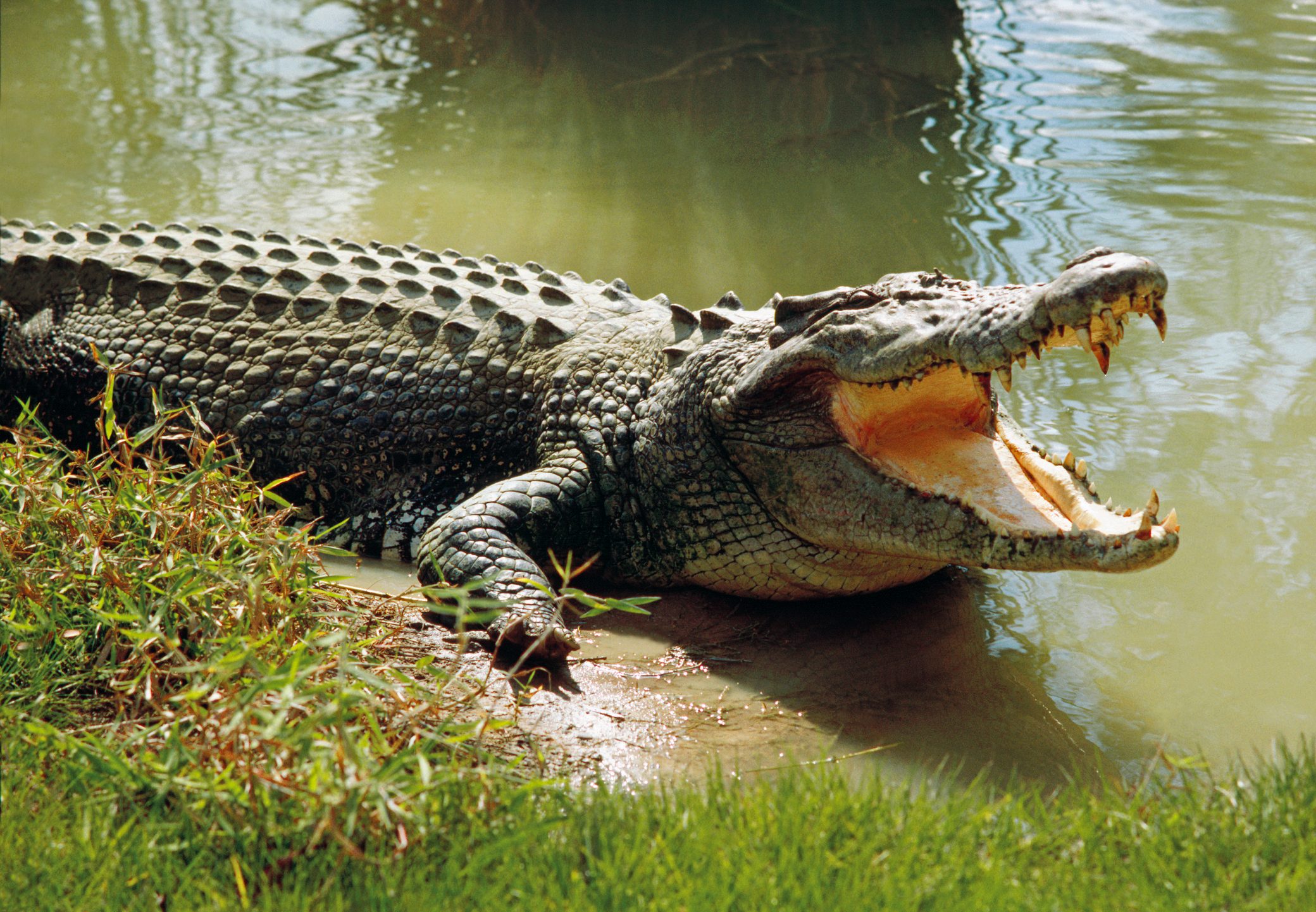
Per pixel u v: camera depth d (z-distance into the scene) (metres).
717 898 2.69
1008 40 13.29
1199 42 12.85
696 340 4.92
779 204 8.93
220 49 13.47
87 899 2.69
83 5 15.09
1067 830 3.03
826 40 13.48
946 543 4.06
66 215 8.66
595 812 3.04
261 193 9.19
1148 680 4.05
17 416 6.23
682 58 13.01
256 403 5.52
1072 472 4.17
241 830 2.91
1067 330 3.71
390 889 2.73
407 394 5.32
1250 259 7.64
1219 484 5.18
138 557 3.95
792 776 3.16
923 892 2.74
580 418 5.00
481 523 4.67
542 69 12.73
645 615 4.70
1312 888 2.74
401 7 15.12
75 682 3.60
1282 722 3.78
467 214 8.77
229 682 3.37
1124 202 8.69
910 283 4.24
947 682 4.12
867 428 4.39
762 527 4.61
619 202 9.06
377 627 4.40
